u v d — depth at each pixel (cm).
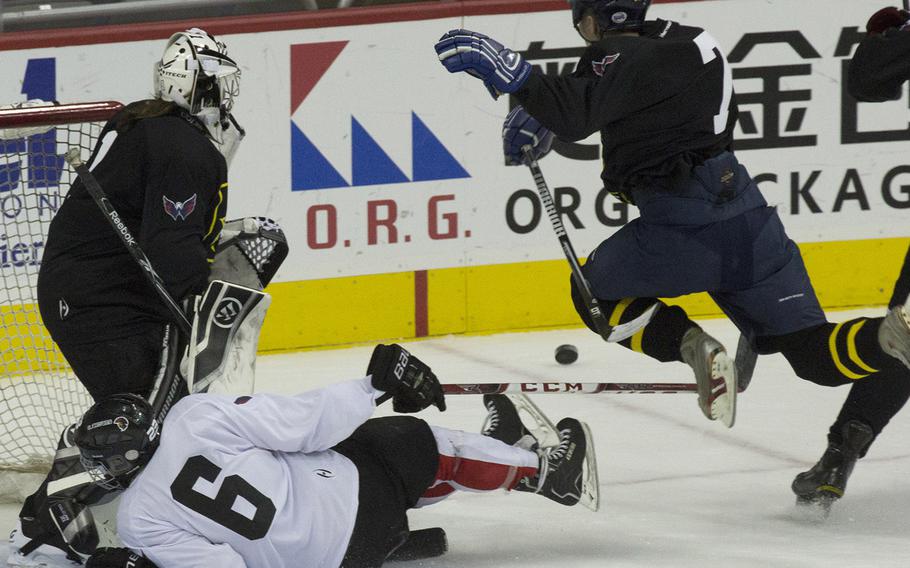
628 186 1341
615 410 1895
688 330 1320
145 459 1110
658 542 1367
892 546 1344
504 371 2084
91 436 1095
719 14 2330
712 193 1291
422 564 1306
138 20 2194
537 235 2322
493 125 2277
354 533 1168
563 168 2309
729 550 1334
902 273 1413
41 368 1848
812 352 1336
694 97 1275
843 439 1441
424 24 2225
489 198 2295
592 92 1242
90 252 1326
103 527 1298
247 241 1459
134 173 1300
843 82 2386
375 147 2238
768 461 1669
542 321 2355
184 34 1355
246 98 2166
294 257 2225
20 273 1834
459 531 1418
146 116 1312
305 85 2189
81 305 1320
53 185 1822
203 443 1108
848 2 2364
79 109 1473
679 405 1916
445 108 2253
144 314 1336
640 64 1251
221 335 1288
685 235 1298
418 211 2270
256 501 1107
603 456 1692
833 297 2444
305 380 2056
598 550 1342
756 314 1352
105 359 1320
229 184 2180
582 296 1351
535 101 1238
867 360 1287
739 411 1884
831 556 1308
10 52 2050
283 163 2198
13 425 1717
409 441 1234
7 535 1424
